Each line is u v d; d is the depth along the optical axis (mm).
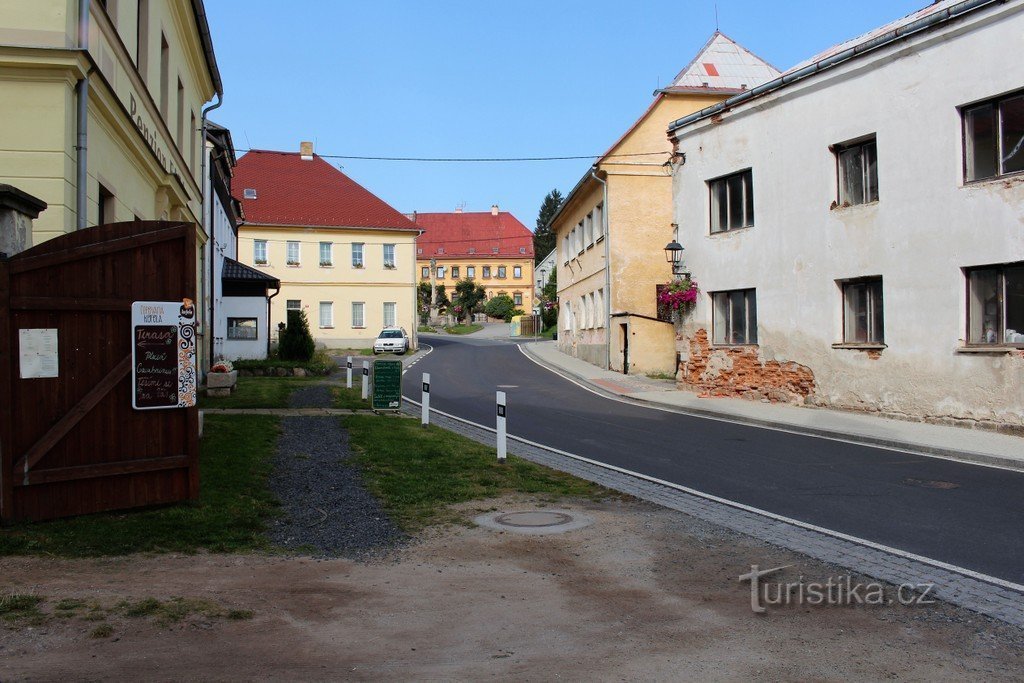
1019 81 14133
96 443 7059
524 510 8352
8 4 9125
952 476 10664
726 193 21125
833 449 13086
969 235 14906
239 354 31609
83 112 9617
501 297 92312
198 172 21891
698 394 21828
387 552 6699
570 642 4801
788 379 19125
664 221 31125
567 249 41781
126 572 5777
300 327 30703
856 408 17297
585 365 33469
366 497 8633
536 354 40719
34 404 6734
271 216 50125
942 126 15414
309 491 8789
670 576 6176
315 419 15008
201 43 19281
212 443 11117
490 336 66188
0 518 6586
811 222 18375
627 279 30938
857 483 10141
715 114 21031
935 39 15484
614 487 9852
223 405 17031
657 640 4852
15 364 6652
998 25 14453
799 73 18438
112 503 7168
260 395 18969
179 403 7492
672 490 9664
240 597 5402
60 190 9289
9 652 4324
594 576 6156
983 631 5047
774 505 8812
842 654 4648
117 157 11898
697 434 14922
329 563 6332
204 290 22281
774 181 19391
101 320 7078
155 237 7281
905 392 16188
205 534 6789
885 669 4434
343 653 4539
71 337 6918
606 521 7938
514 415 17953
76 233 6867
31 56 9117
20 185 9211
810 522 7992
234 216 38375
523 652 4633
